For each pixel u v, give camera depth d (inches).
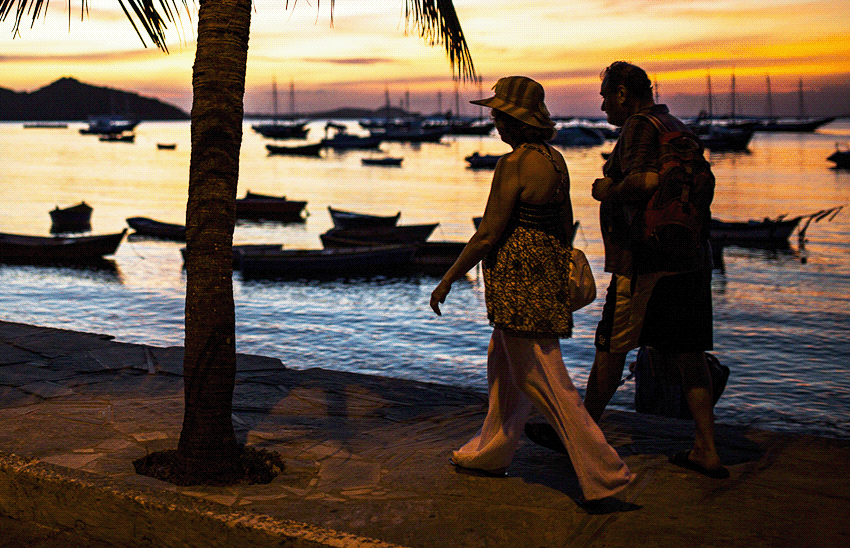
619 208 145.9
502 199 128.4
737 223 1138.0
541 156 129.3
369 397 201.2
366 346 561.9
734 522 123.8
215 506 124.5
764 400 425.4
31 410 185.3
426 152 4589.1
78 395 199.0
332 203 1761.8
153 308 694.5
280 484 140.3
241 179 2551.7
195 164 140.4
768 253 1045.2
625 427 171.9
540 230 130.4
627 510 128.4
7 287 805.2
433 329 620.7
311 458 154.3
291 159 3983.8
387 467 148.9
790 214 1450.5
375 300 766.5
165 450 154.5
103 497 131.5
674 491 136.2
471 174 2753.4
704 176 136.0
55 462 150.5
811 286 799.7
